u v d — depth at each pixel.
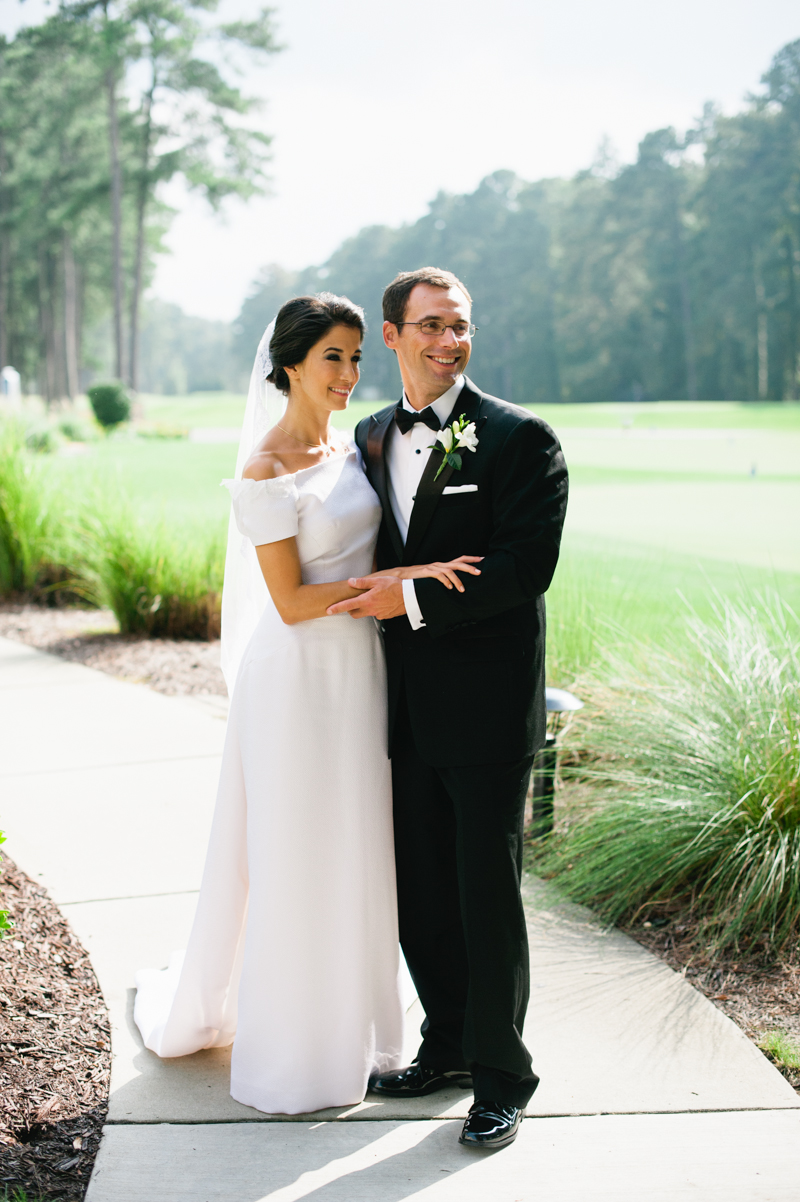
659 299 78.00
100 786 4.38
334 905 2.40
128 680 6.14
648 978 2.94
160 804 4.17
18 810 4.11
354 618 2.41
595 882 3.45
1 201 59.09
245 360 132.25
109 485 9.66
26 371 73.19
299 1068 2.36
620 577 8.12
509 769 2.29
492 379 94.00
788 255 66.44
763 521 12.70
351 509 2.42
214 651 6.79
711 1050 2.57
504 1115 2.25
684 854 3.35
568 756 4.27
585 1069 2.50
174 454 24.11
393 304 2.35
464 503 2.30
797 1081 2.45
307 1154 2.21
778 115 68.19
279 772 2.38
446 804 2.48
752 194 67.75
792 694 3.65
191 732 5.11
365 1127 2.32
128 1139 2.24
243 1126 2.31
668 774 3.61
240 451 2.69
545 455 2.26
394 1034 2.55
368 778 2.43
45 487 9.09
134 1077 2.48
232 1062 2.42
